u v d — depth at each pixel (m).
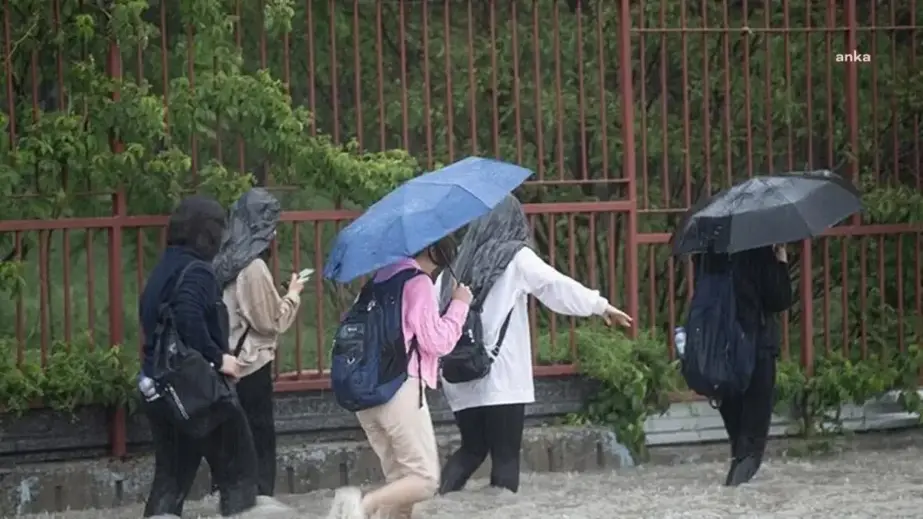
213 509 13.04
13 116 13.52
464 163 11.46
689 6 17.11
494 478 13.02
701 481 14.00
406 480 10.61
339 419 14.38
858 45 16.52
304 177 14.22
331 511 10.57
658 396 15.05
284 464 13.83
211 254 11.64
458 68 16.52
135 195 13.83
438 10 16.62
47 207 13.59
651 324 15.44
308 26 14.38
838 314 16.69
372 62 16.20
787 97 15.88
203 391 11.26
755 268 12.98
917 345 15.84
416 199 10.83
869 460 15.12
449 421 14.67
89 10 13.73
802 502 12.66
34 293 16.02
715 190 16.92
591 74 17.08
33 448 13.48
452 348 10.71
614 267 15.39
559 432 14.69
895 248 16.17
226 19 13.99
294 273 14.20
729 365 12.86
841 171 16.45
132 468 13.38
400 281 10.66
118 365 13.50
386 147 16.36
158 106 13.52
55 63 13.88
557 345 15.23
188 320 11.30
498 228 12.68
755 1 17.33
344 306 16.02
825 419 15.62
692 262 13.85
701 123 16.92
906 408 15.85
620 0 15.16
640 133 16.77
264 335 12.55
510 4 15.53
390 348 10.54
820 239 15.80
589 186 16.52
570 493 13.30
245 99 13.90
